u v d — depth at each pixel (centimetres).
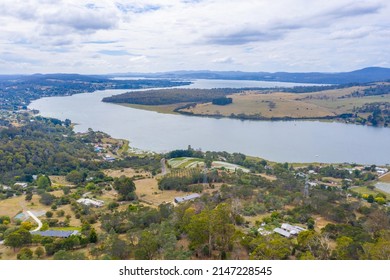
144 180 13525
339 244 5591
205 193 10644
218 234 5634
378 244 4894
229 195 9994
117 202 10831
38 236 7450
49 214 9619
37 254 6506
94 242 7000
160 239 5772
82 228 8169
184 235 6397
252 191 10456
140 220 7925
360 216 8856
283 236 6900
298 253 5672
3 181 14088
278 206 9156
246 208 8744
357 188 13488
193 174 12875
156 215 8025
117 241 6028
